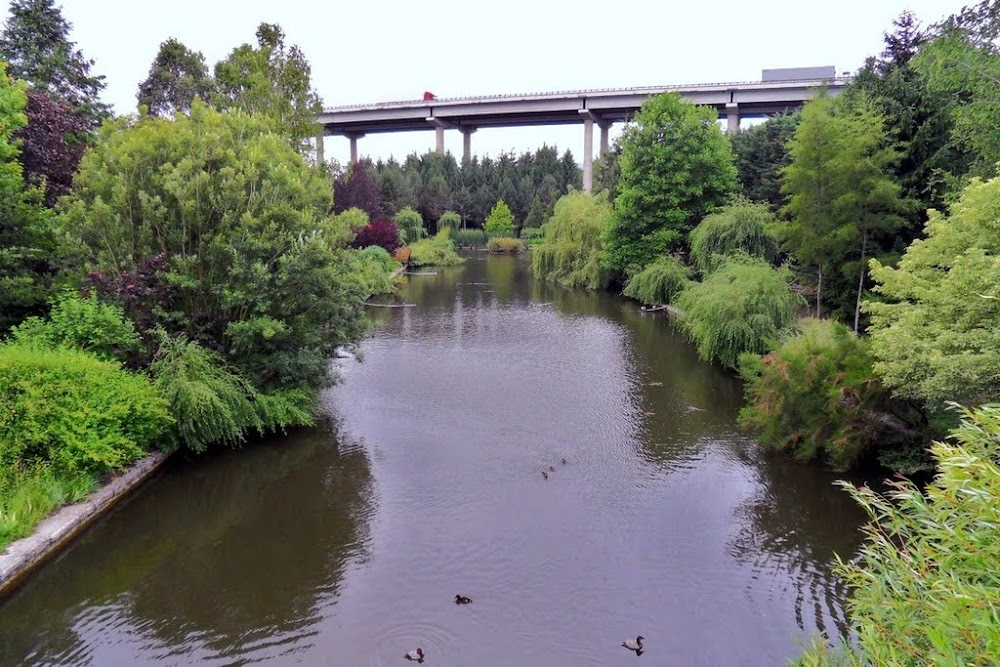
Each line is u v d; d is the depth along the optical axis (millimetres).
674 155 34000
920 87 20656
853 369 12859
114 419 11484
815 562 10070
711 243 28422
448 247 61000
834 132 19828
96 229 14070
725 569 9867
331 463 13633
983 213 10625
